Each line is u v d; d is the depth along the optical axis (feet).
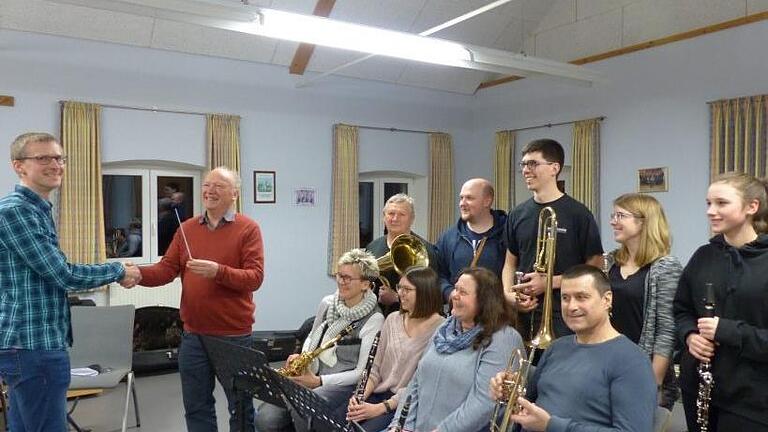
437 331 9.09
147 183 21.47
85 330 13.30
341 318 10.62
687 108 19.98
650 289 8.05
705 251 7.36
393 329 10.00
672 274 7.98
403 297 9.78
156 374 18.93
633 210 8.29
